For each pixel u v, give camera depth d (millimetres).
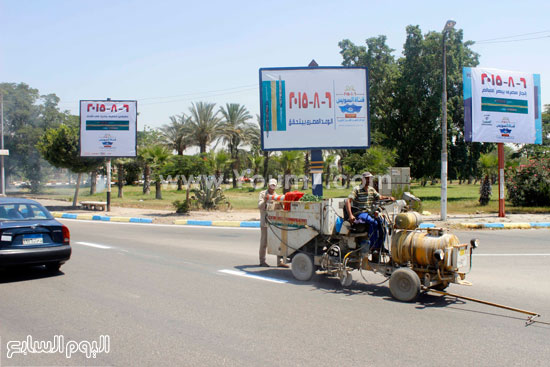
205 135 47562
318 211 8102
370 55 40375
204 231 16562
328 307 6582
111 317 6086
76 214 22391
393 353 4805
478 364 4520
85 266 9664
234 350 4895
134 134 23531
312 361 4586
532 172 24578
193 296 7188
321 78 17500
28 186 60781
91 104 23234
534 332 5508
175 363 4555
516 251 11914
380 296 7238
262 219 9680
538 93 19641
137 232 16156
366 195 7809
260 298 7078
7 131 61594
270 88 17453
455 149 33312
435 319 6020
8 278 8484
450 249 6723
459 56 33531
